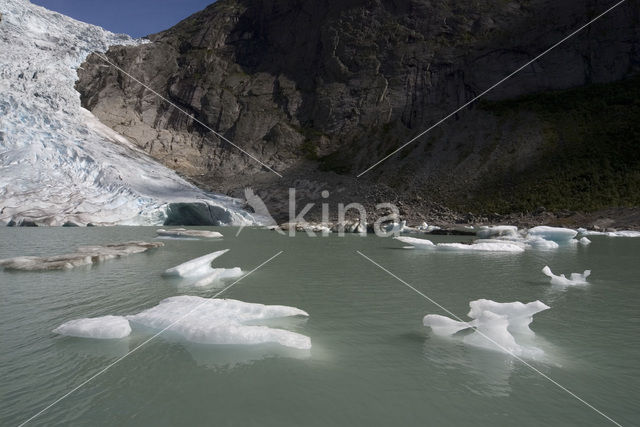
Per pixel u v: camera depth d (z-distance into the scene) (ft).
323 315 19.89
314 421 9.78
